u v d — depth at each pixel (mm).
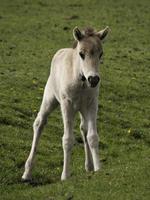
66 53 32594
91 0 117125
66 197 28594
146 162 34625
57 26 93125
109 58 75312
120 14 105625
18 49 77000
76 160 39719
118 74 67812
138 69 71688
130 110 56344
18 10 105125
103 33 30750
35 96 55188
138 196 28000
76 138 45281
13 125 45719
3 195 30828
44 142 42875
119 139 47375
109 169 32438
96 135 30875
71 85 30625
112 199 27906
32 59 71312
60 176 35250
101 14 104688
